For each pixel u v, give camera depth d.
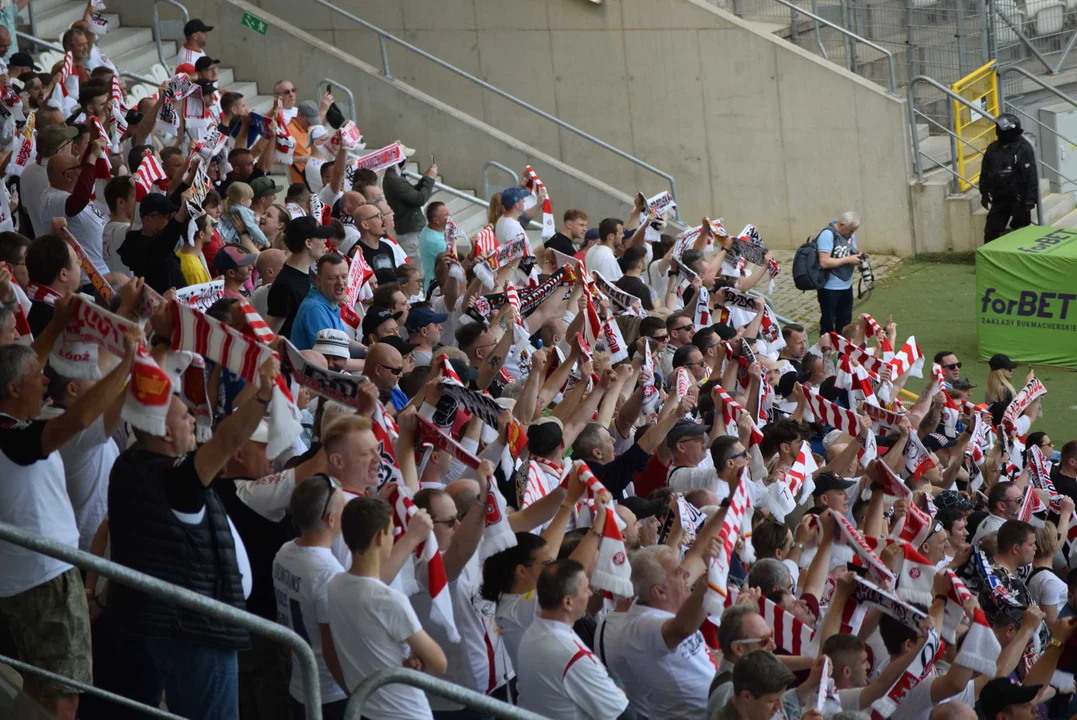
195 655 4.97
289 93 14.00
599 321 10.05
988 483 12.09
